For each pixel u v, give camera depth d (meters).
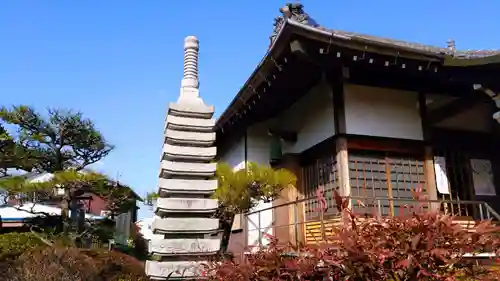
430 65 7.04
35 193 11.41
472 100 8.28
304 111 8.88
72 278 6.86
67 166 15.35
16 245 10.50
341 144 7.34
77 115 14.91
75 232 12.64
